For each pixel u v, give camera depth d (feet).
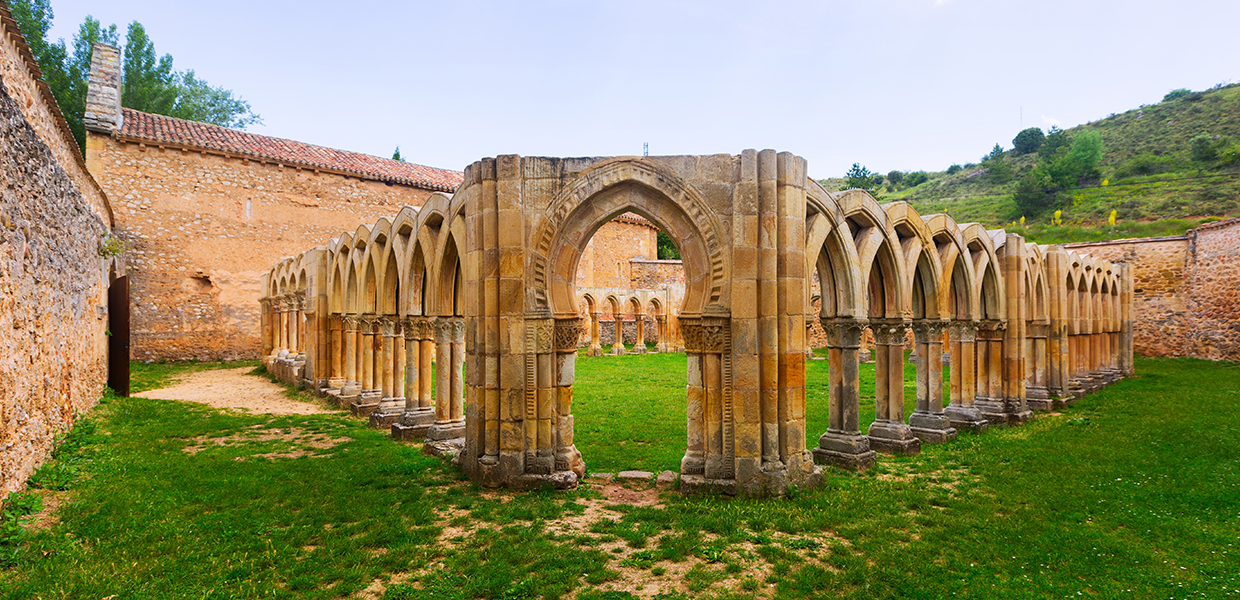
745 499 24.02
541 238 26.07
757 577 17.38
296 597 15.99
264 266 92.84
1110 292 67.31
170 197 86.17
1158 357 91.81
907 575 17.42
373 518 21.93
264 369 78.07
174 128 91.66
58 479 25.20
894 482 27.35
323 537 20.18
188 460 30.40
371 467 29.60
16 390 23.17
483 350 26.91
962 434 38.91
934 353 37.50
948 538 20.51
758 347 24.82
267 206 93.56
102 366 49.26
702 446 26.02
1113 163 196.75
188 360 86.48
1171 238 91.40
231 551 18.83
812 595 16.30
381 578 17.29
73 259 35.19
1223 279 84.02
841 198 30.60
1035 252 50.11
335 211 99.60
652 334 148.15
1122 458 31.27
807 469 25.58
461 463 28.55
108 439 34.35
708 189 25.29
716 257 25.03
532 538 19.93
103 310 49.88
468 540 20.08
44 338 27.89
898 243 33.63
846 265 30.45
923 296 37.83
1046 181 187.42
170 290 85.71
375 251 43.86
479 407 27.09
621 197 26.55
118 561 17.87
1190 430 37.81
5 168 22.09
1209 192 140.97
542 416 26.32
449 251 33.37
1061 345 51.29
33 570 16.80
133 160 83.82
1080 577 17.57
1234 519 22.25
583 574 17.43
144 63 112.98
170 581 16.62
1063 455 32.19
